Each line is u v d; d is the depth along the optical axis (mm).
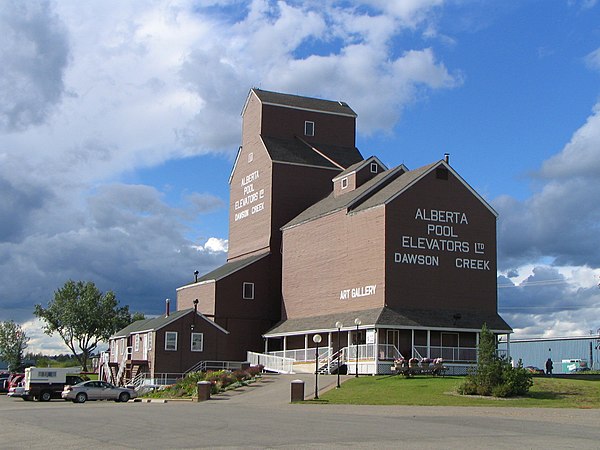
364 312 58906
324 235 66812
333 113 85188
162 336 69625
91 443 21953
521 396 41000
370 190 64312
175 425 27859
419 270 58906
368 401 41531
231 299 75438
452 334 59625
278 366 65375
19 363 130875
